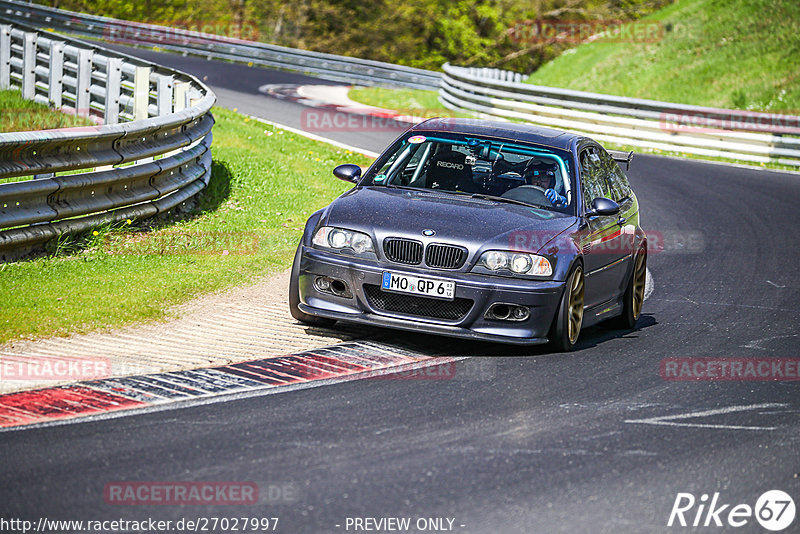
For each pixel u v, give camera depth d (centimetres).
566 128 6925
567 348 2088
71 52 4706
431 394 1711
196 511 1177
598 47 11550
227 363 1844
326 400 1645
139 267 2528
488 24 16750
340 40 16175
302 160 4672
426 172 2262
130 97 4456
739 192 5025
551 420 1598
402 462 1369
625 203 2509
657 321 2522
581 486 1318
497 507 1227
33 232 2478
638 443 1512
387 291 1995
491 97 7450
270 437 1447
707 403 1761
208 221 3241
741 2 10569
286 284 2562
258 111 6438
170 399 1611
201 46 10438
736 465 1445
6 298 2116
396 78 10381
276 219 3412
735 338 2331
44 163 2483
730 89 9225
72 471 1287
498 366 1933
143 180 2948
